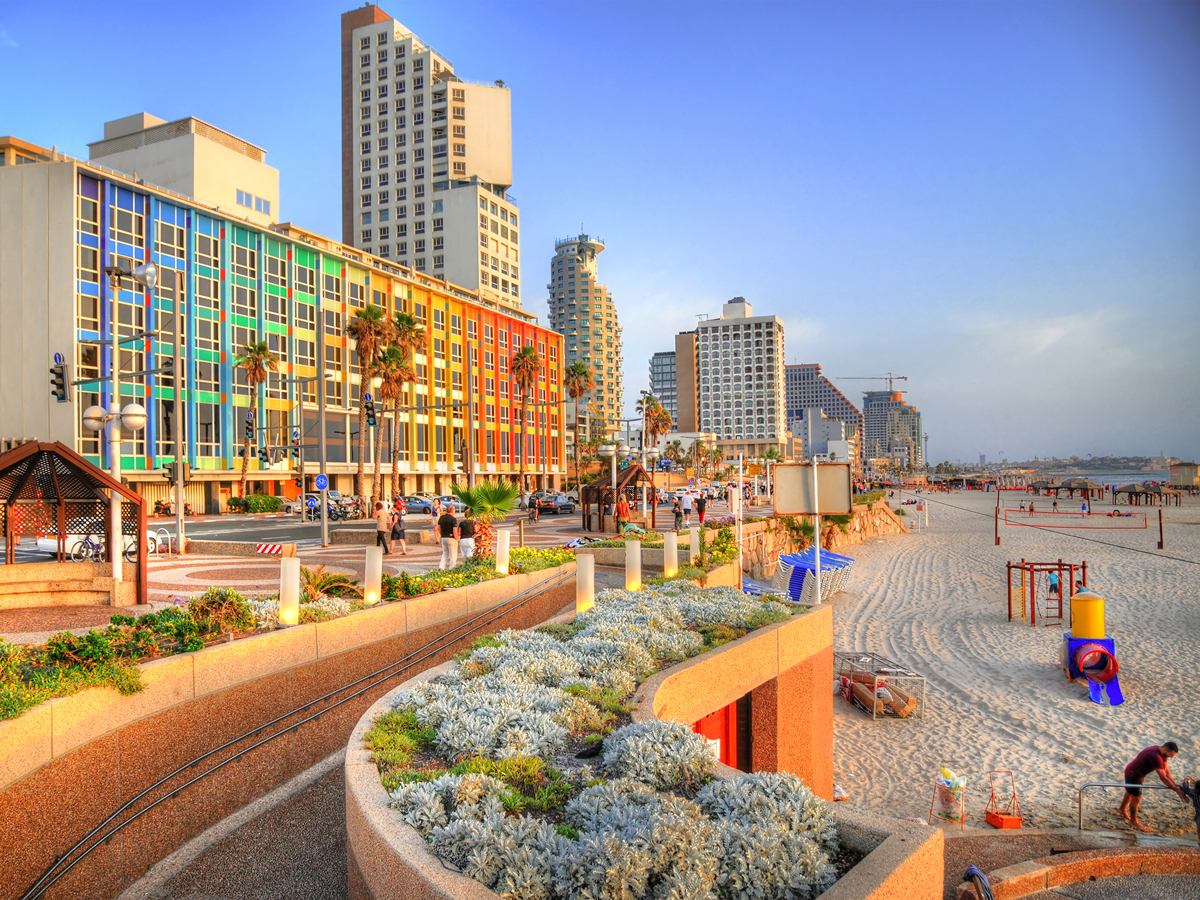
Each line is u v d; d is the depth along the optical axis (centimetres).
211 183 6391
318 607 986
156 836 652
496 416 8131
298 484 5694
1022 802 1229
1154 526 6400
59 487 1354
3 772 516
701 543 2073
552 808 463
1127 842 1032
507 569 1462
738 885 363
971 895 717
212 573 1830
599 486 3222
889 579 3556
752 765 920
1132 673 1920
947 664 2048
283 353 5575
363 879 435
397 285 6756
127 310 4494
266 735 799
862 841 415
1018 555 4375
